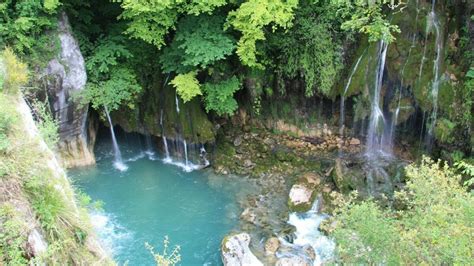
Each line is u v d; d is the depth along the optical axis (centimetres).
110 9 1684
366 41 1655
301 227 1458
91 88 1617
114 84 1633
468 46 1562
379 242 872
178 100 1769
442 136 1605
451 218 830
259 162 1762
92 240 773
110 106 1656
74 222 735
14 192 670
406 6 1609
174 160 1853
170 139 1838
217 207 1570
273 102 1867
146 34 1466
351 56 1697
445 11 1591
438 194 902
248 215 1521
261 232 1445
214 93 1658
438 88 1606
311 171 1691
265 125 1903
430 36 1605
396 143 1764
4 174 677
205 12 1516
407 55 1639
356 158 1734
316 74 1686
